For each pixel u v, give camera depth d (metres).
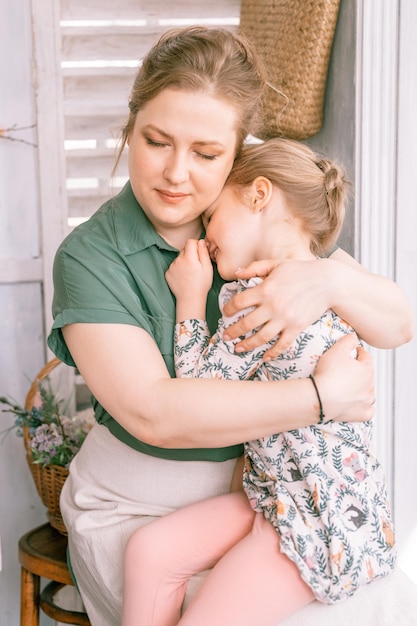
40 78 2.24
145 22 2.31
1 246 2.30
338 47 1.98
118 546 1.48
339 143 2.01
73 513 1.58
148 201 1.38
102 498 1.54
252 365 1.37
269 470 1.38
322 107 2.05
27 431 2.03
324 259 1.41
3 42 2.22
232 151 1.38
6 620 2.39
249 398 1.29
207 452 1.46
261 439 1.38
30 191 2.30
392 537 1.39
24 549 1.86
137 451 1.50
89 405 2.38
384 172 1.93
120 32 2.28
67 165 2.31
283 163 1.44
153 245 1.46
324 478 1.34
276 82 2.03
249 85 1.37
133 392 1.32
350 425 1.39
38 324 2.35
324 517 1.31
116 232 1.45
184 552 1.39
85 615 1.84
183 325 1.41
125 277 1.42
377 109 1.90
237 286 1.41
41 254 2.33
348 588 1.31
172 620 1.38
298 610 1.34
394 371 2.01
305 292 1.35
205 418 1.29
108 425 1.53
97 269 1.39
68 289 1.40
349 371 1.34
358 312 1.41
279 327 1.33
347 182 1.54
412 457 2.06
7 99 2.25
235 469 1.50
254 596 1.29
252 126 1.42
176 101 1.30
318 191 1.45
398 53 1.88
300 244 1.45
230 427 1.29
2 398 2.05
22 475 2.36
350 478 1.36
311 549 1.31
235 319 1.38
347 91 1.95
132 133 1.42
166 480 1.48
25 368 2.35
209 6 2.31
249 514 1.42
